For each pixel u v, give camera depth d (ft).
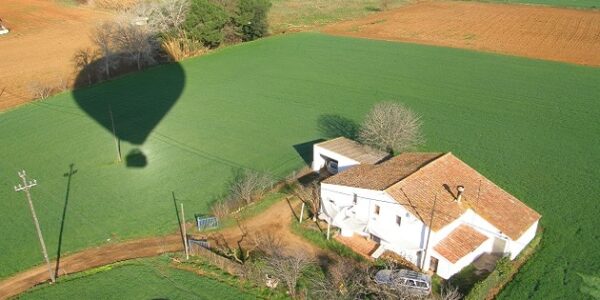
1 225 136.77
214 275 114.01
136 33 255.91
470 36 311.47
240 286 110.22
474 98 216.13
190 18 273.95
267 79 245.24
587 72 244.83
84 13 375.04
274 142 181.16
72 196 150.20
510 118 195.52
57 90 237.86
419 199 114.42
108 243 128.36
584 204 137.28
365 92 226.17
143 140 185.06
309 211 136.46
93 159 172.24
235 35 303.68
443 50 285.23
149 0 293.64
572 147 171.32
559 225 128.16
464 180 123.85
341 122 195.93
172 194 149.69
